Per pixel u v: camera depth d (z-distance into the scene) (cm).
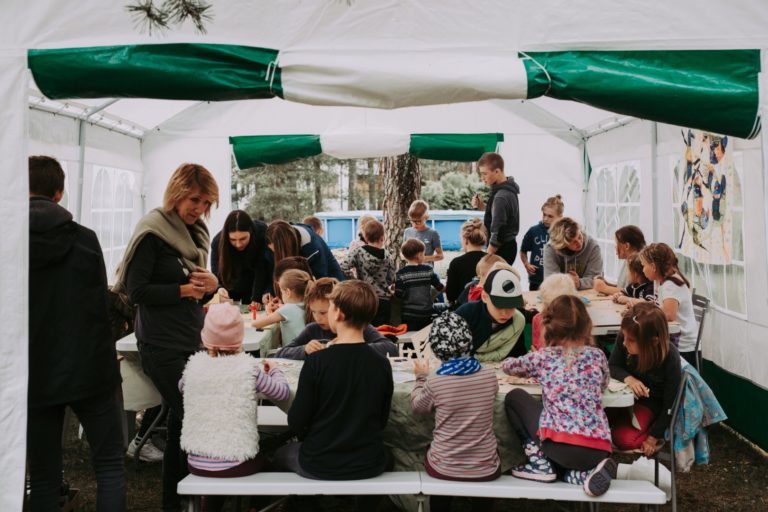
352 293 325
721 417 368
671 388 360
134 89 310
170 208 355
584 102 321
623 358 383
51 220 301
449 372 329
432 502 377
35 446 302
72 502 358
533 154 852
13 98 304
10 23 305
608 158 781
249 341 430
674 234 638
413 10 318
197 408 328
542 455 329
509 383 356
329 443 323
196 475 329
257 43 316
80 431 538
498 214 695
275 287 513
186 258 359
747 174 500
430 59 318
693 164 590
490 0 317
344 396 322
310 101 320
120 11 308
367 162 2750
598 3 316
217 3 312
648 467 402
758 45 313
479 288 472
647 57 316
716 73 314
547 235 739
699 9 313
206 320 331
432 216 1348
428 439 357
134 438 502
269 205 2409
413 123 850
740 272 519
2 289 294
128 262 346
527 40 318
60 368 299
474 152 851
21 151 303
